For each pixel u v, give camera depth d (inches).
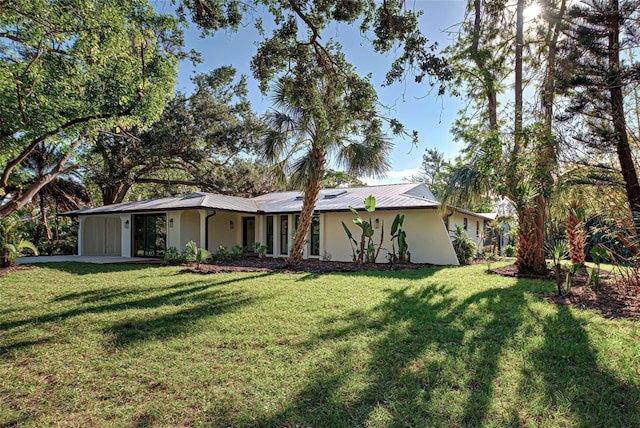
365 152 387.5
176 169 1052.5
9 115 314.2
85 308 251.6
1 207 466.0
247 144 980.6
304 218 477.7
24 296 295.6
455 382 131.9
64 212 856.9
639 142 294.4
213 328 201.3
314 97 293.7
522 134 320.5
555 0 287.3
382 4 226.2
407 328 194.1
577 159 306.0
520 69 382.6
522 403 117.3
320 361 152.2
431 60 230.5
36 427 109.0
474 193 380.8
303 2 234.4
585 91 270.8
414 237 557.6
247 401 121.7
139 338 186.9
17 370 148.7
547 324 195.2
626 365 142.6
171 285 343.9
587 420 107.7
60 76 311.9
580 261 406.9
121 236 775.7
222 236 724.7
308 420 110.3
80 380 139.2
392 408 115.1
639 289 260.2
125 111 366.3
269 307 247.1
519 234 395.9
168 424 110.0
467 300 256.5
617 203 290.0
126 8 304.7
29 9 248.1
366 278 377.7
